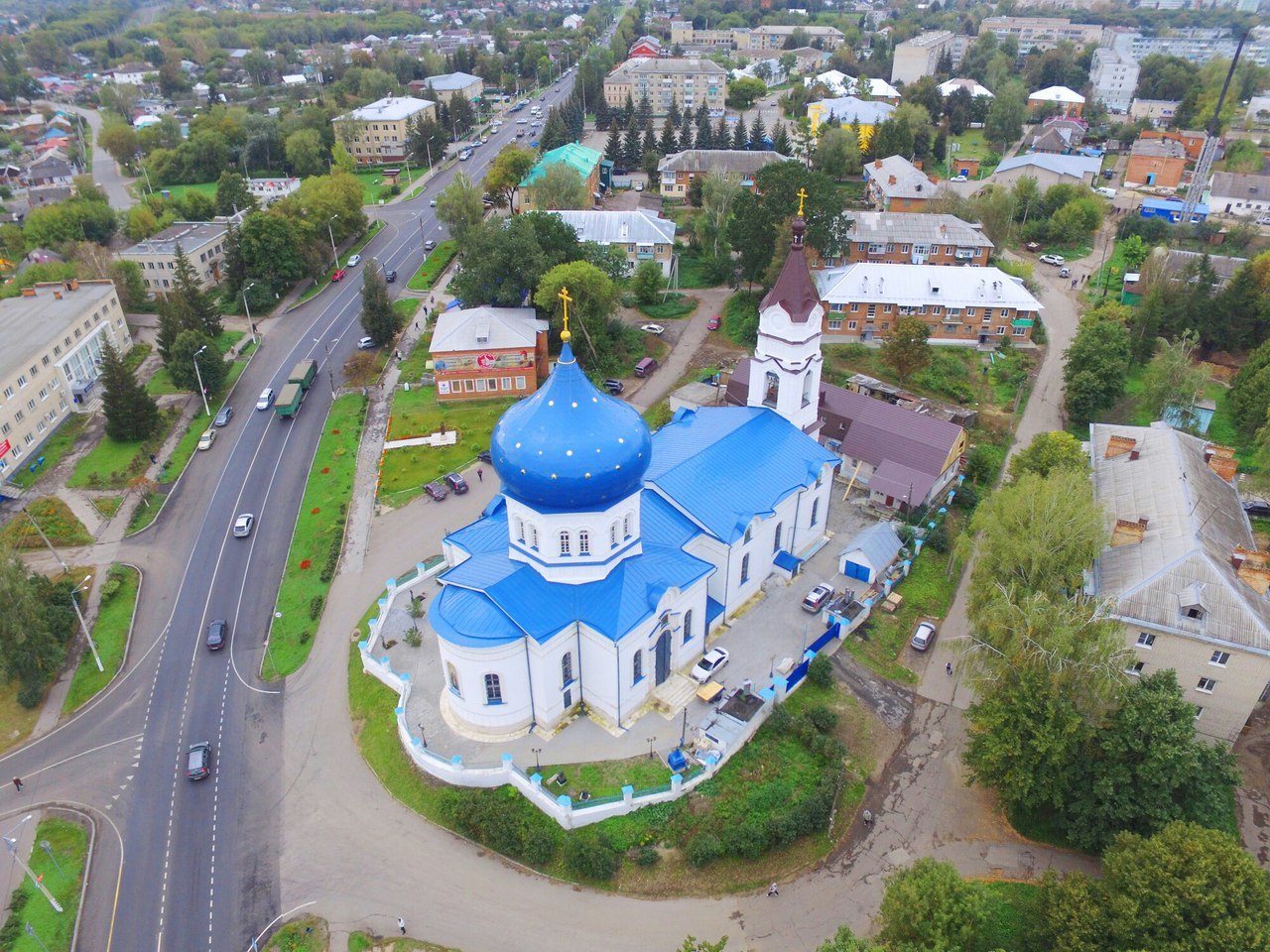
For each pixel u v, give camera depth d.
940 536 83.00
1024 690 53.19
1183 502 66.62
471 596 60.28
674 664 66.69
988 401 111.94
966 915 43.84
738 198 135.12
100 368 114.00
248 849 56.94
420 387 116.06
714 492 70.75
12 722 67.75
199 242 152.88
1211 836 45.00
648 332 130.00
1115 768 52.00
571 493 55.94
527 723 62.84
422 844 56.88
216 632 74.56
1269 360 101.75
